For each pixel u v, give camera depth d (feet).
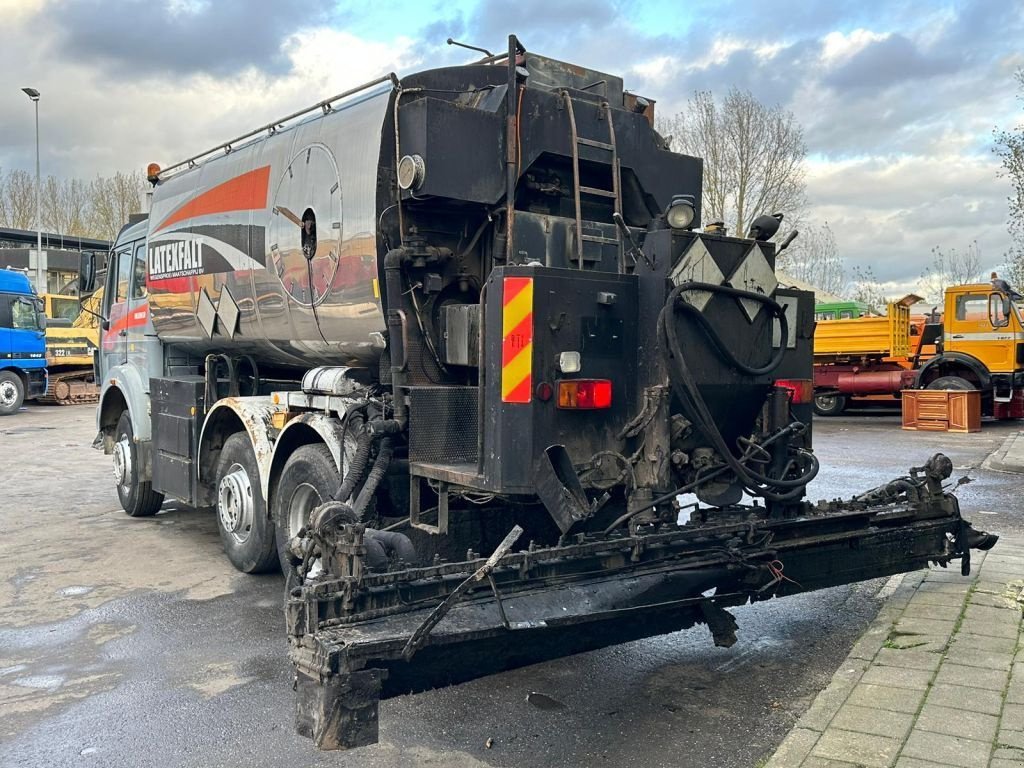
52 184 188.44
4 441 54.39
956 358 63.72
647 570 13.67
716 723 13.09
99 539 26.14
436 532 14.53
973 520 27.30
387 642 10.34
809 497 31.24
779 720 13.16
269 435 20.70
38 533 27.07
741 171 115.34
